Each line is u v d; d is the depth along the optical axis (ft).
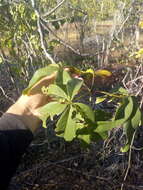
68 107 2.34
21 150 2.76
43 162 12.46
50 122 11.41
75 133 2.51
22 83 11.53
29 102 2.88
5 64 12.04
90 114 2.35
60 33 20.75
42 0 13.07
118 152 10.81
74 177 11.96
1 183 2.68
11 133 2.76
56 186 11.63
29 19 10.39
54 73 2.81
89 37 22.56
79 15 18.03
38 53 10.95
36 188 11.56
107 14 22.82
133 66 14.24
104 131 2.53
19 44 11.28
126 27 19.92
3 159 2.64
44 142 12.24
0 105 13.21
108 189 11.30
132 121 2.54
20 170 12.22
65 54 14.83
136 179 11.46
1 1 10.55
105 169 11.76
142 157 11.76
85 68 13.85
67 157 12.47
